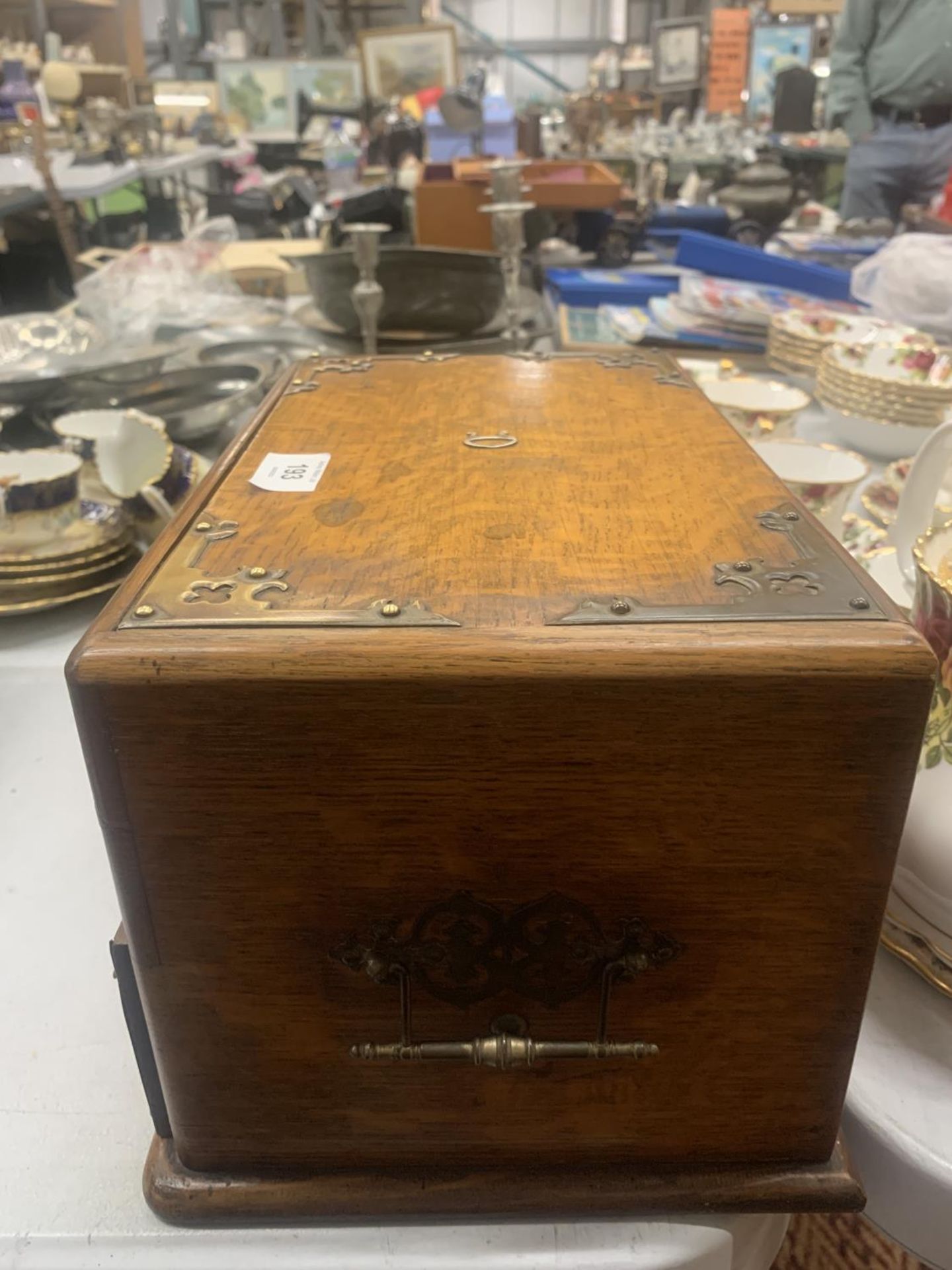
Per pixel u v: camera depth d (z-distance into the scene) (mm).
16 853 705
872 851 438
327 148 2752
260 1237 483
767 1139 511
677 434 679
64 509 935
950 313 1439
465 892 450
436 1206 493
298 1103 496
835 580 469
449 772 420
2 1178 502
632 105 3455
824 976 469
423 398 763
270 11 3566
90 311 1552
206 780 420
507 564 486
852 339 1357
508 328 1481
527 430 687
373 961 454
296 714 406
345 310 1414
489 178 1694
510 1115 500
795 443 987
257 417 719
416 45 2717
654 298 1714
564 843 438
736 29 3207
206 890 446
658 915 456
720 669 401
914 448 1201
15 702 854
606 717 409
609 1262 476
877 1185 528
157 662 400
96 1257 475
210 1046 481
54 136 2164
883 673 401
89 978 608
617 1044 473
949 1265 529
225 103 3203
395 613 434
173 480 1016
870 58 2299
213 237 2186
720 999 476
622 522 536
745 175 2203
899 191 2336
